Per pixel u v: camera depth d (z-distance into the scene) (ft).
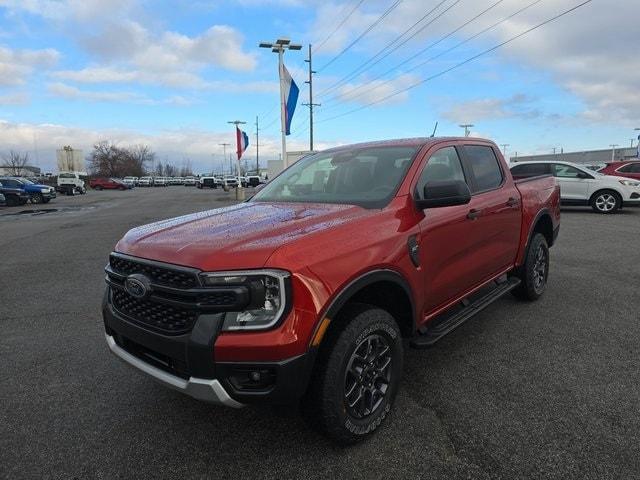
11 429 10.14
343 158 13.29
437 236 11.28
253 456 9.06
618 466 8.44
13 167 309.22
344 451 9.12
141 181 308.81
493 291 14.84
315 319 8.04
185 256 8.29
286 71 73.41
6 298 20.68
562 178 50.98
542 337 14.53
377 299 10.44
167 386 8.48
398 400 10.91
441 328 11.68
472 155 14.40
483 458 8.77
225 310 7.83
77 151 310.86
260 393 7.88
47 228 50.85
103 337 15.64
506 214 14.88
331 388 8.50
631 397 10.82
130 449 9.37
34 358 13.93
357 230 9.37
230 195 123.03
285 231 8.95
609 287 19.92
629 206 56.29
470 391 11.27
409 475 8.38
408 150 12.39
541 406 10.52
